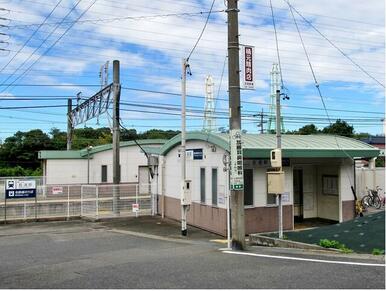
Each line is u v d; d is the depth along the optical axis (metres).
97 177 37.88
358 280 7.47
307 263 9.24
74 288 7.44
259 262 9.55
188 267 9.11
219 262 9.69
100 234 17.61
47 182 36.88
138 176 37.72
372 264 8.98
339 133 59.00
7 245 14.81
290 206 18.16
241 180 12.32
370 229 13.07
